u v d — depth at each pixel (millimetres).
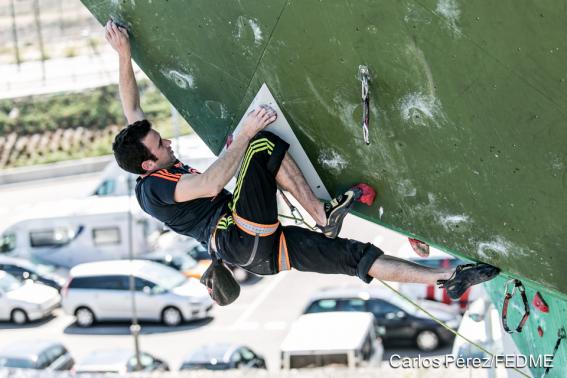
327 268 7438
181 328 34188
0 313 35844
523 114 6316
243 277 36906
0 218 44469
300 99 7168
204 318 34594
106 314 34562
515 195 6676
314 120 7215
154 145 7320
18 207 45719
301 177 7441
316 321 29234
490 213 6852
